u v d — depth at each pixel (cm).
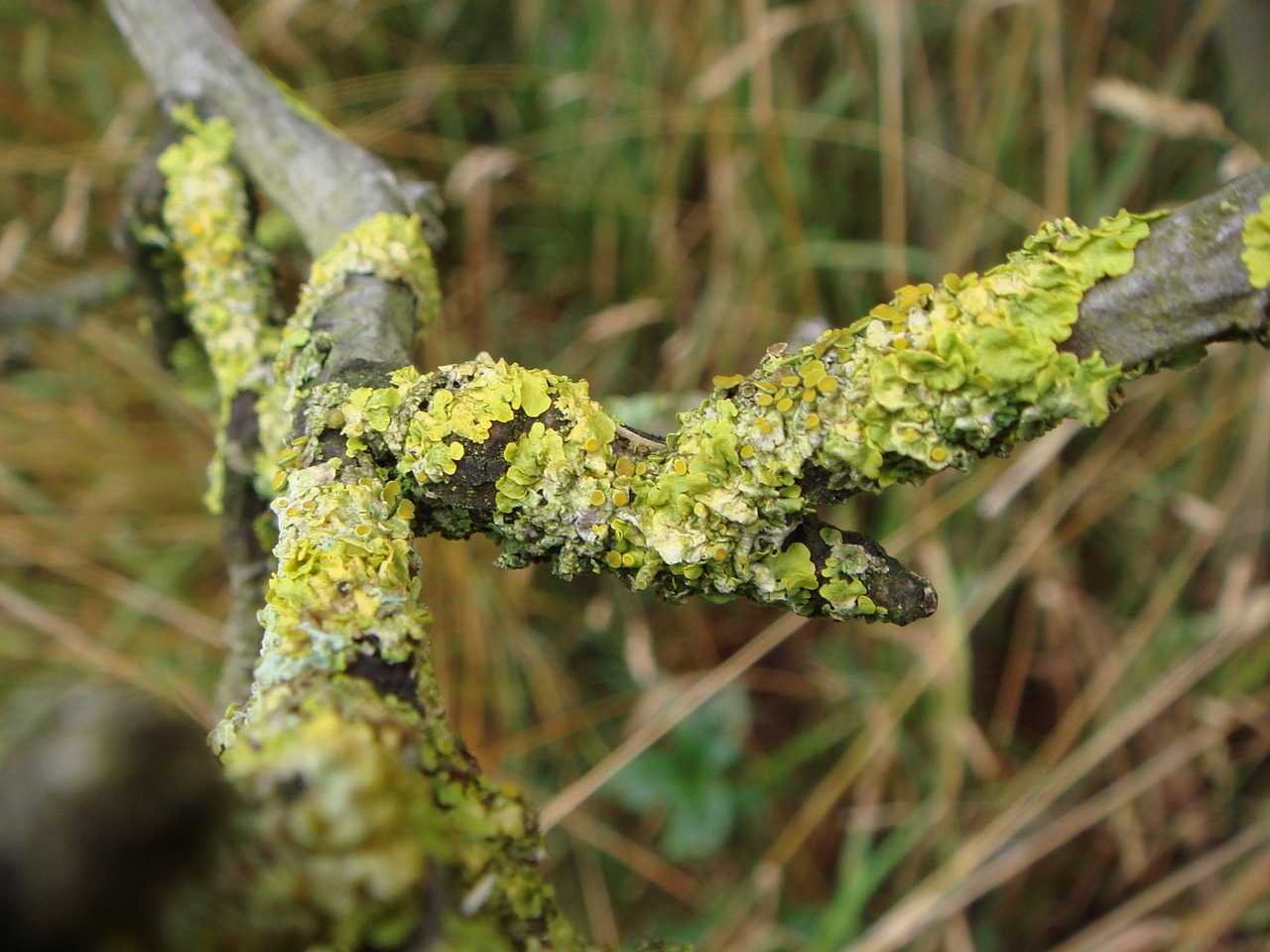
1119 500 55
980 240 57
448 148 64
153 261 35
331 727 21
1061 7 53
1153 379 55
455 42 67
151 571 62
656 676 58
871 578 25
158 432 65
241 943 19
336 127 64
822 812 52
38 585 62
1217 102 55
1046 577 56
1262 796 54
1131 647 53
